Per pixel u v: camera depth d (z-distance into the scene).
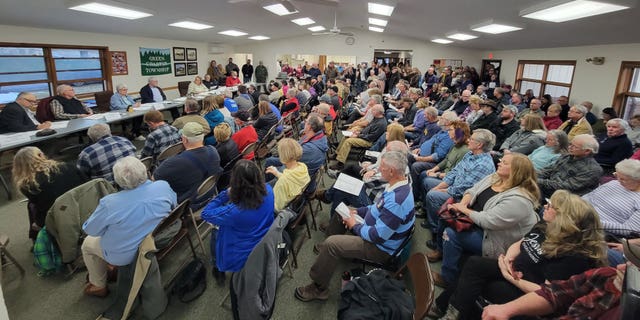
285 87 7.88
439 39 9.94
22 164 2.16
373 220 1.97
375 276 1.66
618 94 5.54
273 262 1.68
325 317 1.99
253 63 13.48
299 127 5.74
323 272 2.03
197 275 2.16
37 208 2.24
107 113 5.31
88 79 7.30
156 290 1.88
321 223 3.02
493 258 1.73
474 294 1.66
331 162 4.56
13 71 5.83
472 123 4.69
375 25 9.69
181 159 2.41
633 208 2.08
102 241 1.78
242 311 1.67
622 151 3.38
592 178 2.52
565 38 5.80
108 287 2.17
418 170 3.35
